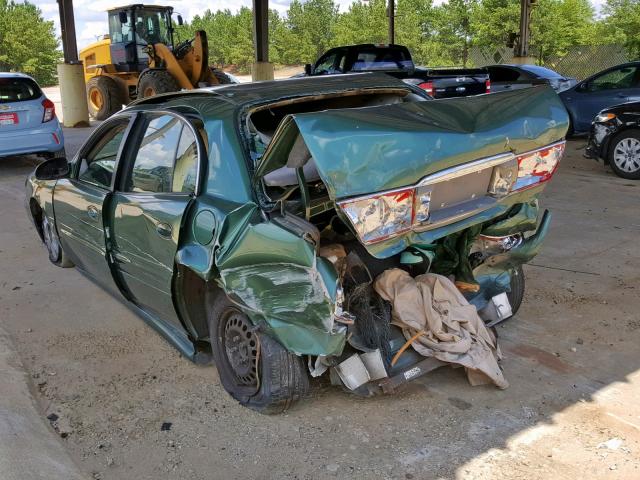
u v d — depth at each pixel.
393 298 3.52
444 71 11.33
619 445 3.05
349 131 2.74
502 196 3.41
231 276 3.13
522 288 4.33
